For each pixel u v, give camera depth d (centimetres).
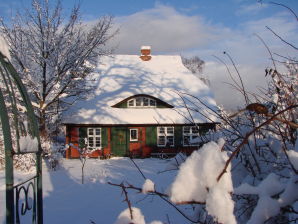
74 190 978
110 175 1258
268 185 139
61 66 1791
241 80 261
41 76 1734
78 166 1619
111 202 794
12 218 275
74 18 1809
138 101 2341
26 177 1248
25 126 327
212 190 117
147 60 2816
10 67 316
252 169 224
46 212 728
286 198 135
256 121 262
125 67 2698
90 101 2319
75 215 697
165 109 2302
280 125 249
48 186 1057
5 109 278
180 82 2586
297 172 139
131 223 136
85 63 1898
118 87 2458
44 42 1747
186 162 132
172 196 127
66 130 2167
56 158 1476
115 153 2216
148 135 2244
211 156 127
